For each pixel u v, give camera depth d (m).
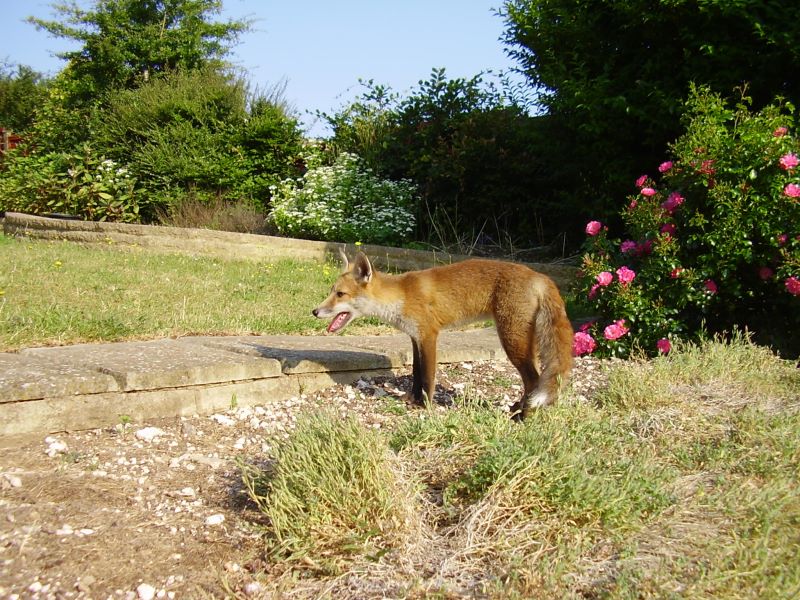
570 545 1.39
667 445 1.78
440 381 2.35
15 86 11.37
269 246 4.28
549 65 3.67
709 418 1.92
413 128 4.99
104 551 1.37
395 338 2.78
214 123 5.60
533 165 4.41
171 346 2.28
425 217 4.74
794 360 2.57
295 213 4.63
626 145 3.52
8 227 5.29
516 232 4.69
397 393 2.22
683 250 2.67
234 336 2.58
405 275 2.20
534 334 2.07
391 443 1.71
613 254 2.88
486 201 4.52
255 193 5.40
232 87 5.79
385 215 4.48
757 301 2.76
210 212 5.10
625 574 1.30
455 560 1.37
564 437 1.65
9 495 1.49
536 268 3.80
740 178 2.56
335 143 5.51
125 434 1.79
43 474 1.58
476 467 1.52
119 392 1.84
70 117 6.84
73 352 2.12
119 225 4.59
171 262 3.87
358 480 1.47
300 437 1.55
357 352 2.38
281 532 1.42
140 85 6.57
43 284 3.01
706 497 1.53
